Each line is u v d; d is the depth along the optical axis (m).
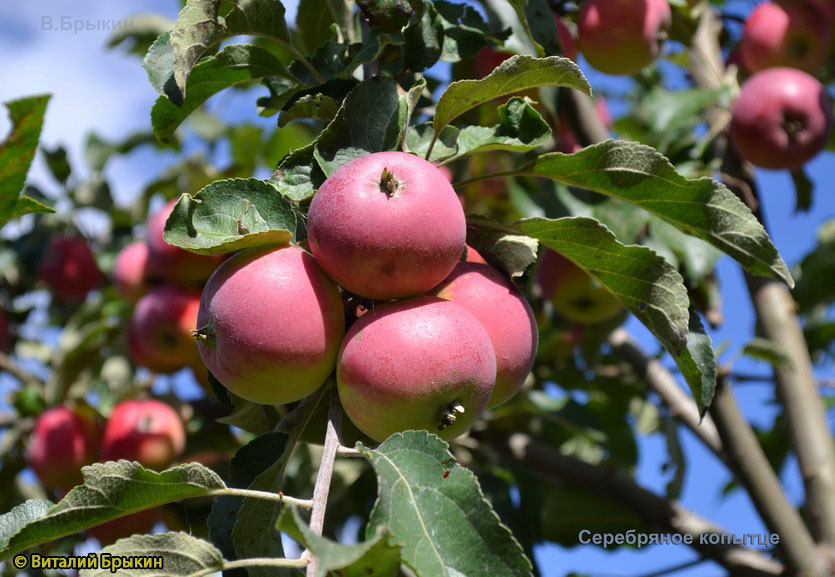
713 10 1.20
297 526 0.73
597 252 0.83
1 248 1.34
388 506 0.73
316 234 0.78
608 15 1.05
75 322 1.23
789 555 1.04
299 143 1.27
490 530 0.73
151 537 0.75
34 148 0.76
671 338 0.83
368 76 0.86
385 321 0.78
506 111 0.82
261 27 0.84
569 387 1.24
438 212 0.77
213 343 0.79
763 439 1.29
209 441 1.16
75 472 1.16
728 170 1.13
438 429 0.78
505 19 0.94
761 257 0.83
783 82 1.11
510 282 0.82
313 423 0.83
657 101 1.13
